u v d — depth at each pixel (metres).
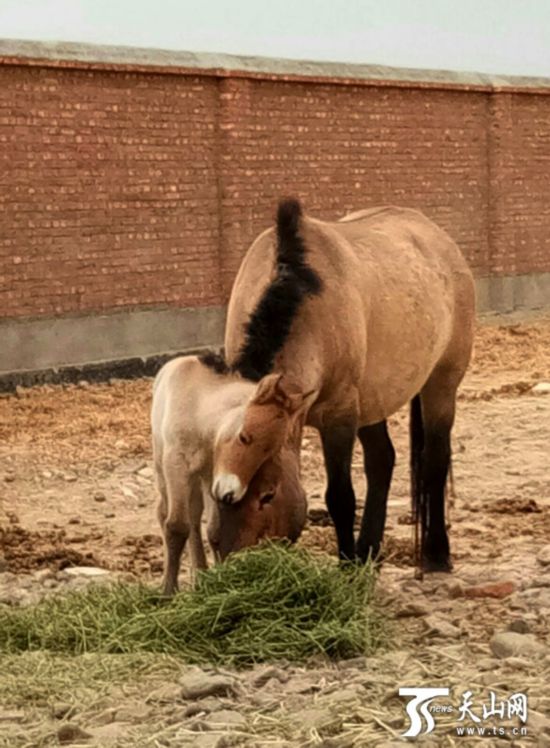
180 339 21.70
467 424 16.72
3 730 6.96
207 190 21.95
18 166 19.55
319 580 8.30
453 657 7.95
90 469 14.60
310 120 23.30
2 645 8.32
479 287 26.97
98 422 16.97
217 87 21.94
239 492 7.85
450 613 9.05
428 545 10.59
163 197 21.33
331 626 8.10
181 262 21.64
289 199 9.39
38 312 19.89
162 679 7.64
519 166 27.56
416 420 10.93
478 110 26.61
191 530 8.70
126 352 20.94
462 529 12.01
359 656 8.05
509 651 8.02
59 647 8.31
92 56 20.20
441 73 25.64
